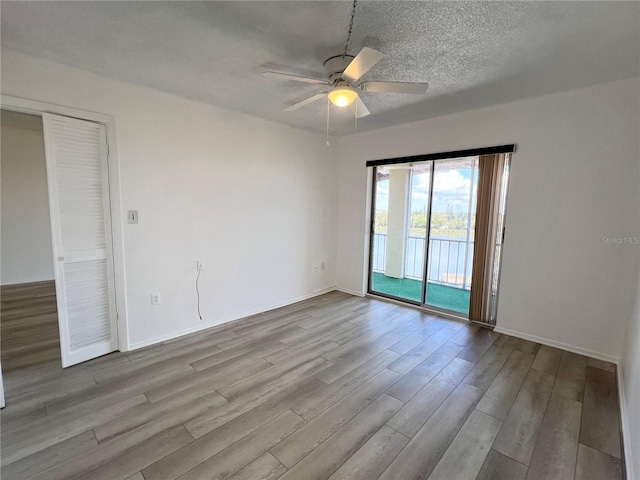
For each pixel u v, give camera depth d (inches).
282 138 163.3
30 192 208.4
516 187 129.5
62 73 97.0
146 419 80.2
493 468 66.4
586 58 89.4
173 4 66.7
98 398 88.4
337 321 149.6
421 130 156.6
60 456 68.0
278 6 66.9
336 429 77.5
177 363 108.7
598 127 110.7
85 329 107.9
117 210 111.4
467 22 72.1
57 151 97.1
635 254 104.5
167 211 124.3
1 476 63.0
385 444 72.8
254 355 115.3
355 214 192.1
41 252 213.9
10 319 145.9
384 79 104.7
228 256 145.8
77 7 67.9
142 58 92.4
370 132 179.2
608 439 75.0
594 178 112.6
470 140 140.6
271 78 105.4
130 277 116.6
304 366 107.7
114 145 108.8
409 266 208.5
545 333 126.1
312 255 187.5
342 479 63.3
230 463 66.8
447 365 109.0
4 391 91.0
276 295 169.3
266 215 160.1
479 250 143.6
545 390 94.4
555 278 122.6
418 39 79.7
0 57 87.4
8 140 199.6
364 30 76.0
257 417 81.5
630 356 87.7
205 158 133.7
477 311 146.4
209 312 140.9
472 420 81.3
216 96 123.4
